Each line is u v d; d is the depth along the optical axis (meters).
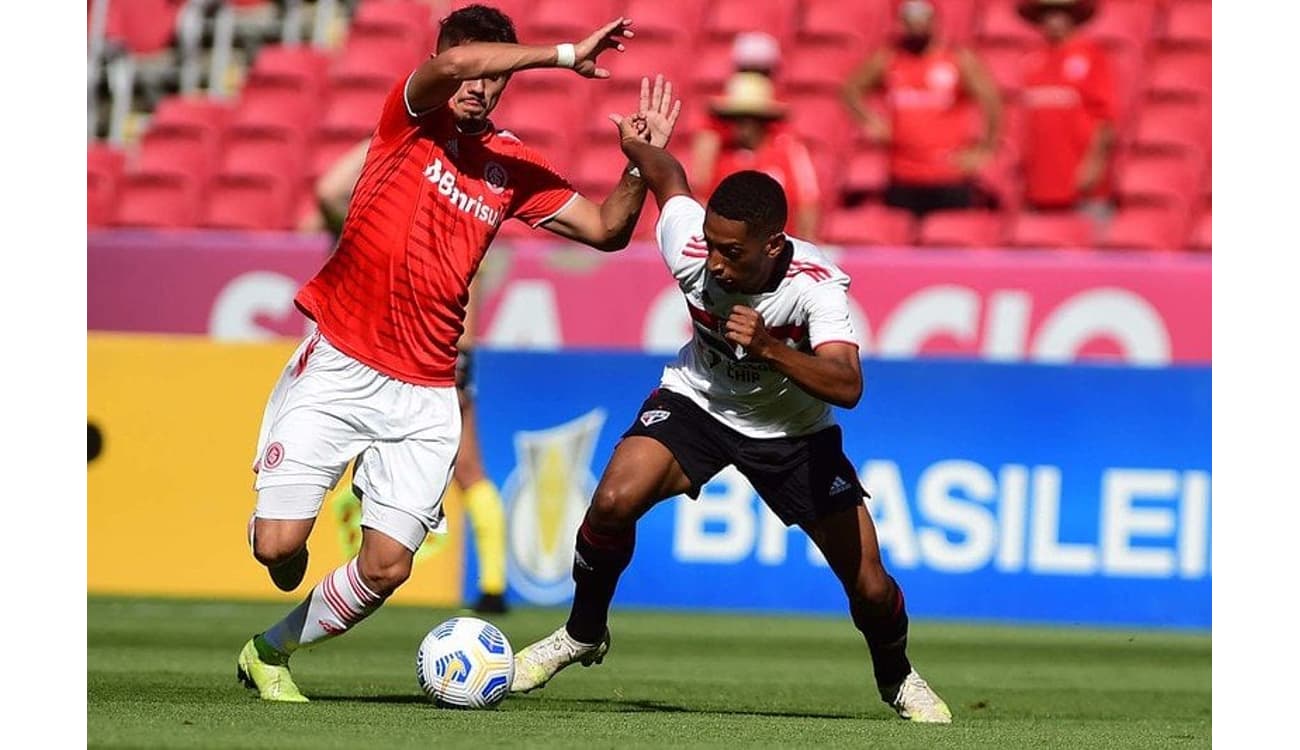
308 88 58.34
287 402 20.81
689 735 18.44
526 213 21.20
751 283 19.39
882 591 20.89
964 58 49.22
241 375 39.84
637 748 16.89
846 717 22.33
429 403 20.80
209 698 21.62
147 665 27.03
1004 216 51.00
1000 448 38.16
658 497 20.97
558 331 46.00
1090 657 32.66
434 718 19.33
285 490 20.44
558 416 39.16
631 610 38.75
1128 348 44.19
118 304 48.38
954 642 34.56
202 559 39.69
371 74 58.19
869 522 20.89
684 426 20.88
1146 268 44.12
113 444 40.03
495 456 39.25
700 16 59.38
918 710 21.44
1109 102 49.62
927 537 38.34
